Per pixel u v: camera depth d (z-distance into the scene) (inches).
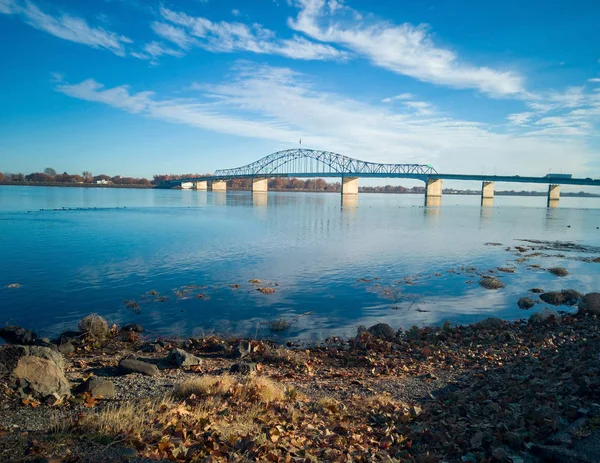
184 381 374.3
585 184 4687.5
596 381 294.0
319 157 7869.1
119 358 497.4
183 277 1013.2
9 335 588.1
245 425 265.4
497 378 381.4
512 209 5536.4
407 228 2477.9
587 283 1087.0
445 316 765.9
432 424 278.7
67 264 1143.0
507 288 1006.4
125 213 3058.6
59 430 241.9
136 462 198.7
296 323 696.4
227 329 657.6
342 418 297.1
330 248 1568.7
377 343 563.2
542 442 216.4
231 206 4271.7
